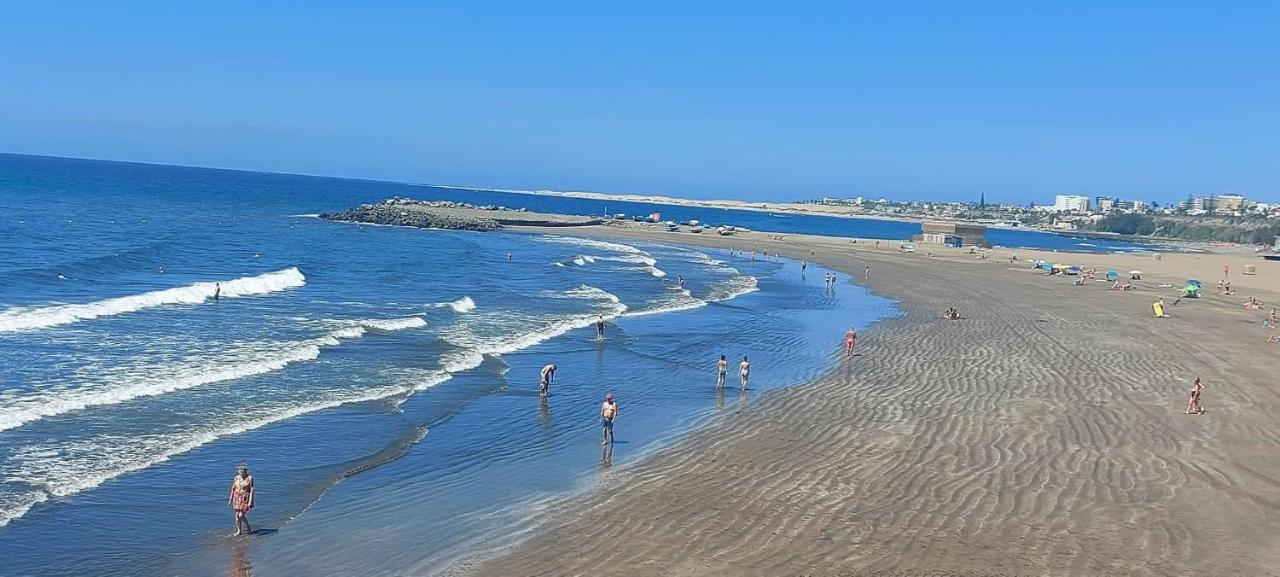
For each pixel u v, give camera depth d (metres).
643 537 13.54
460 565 12.63
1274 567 12.61
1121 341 34.50
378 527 14.20
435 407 22.19
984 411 21.92
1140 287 63.72
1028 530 13.78
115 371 23.41
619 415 21.88
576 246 92.12
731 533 13.65
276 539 13.70
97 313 31.81
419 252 71.38
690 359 29.89
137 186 169.12
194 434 18.70
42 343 26.19
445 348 29.86
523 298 45.09
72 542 13.23
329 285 45.97
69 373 22.88
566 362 28.84
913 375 26.75
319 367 25.80
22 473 15.77
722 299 48.75
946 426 20.41
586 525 14.12
